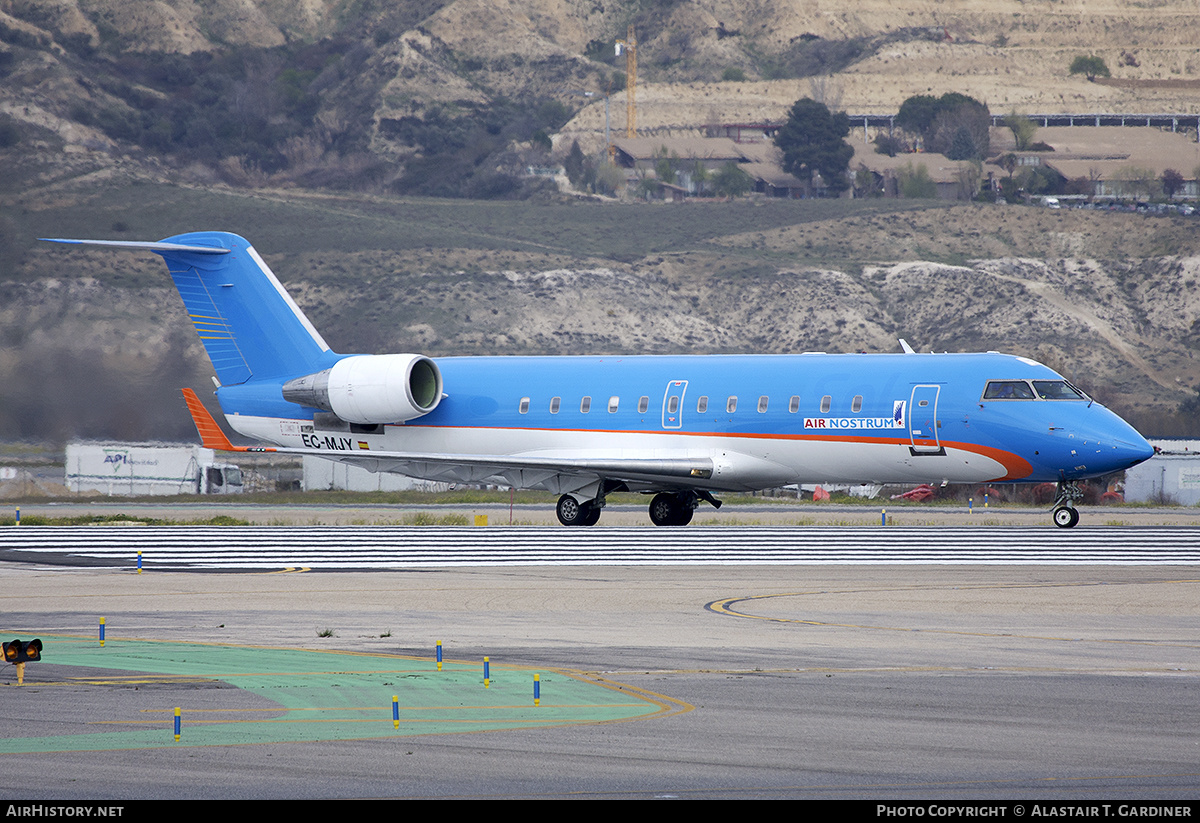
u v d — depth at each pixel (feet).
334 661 211.00
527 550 419.33
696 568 367.86
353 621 260.83
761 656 216.33
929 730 160.76
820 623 258.57
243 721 166.20
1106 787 135.74
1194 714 169.89
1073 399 455.63
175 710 157.38
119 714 170.19
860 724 164.04
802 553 409.49
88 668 204.95
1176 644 230.89
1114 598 298.97
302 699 180.04
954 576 345.51
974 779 138.72
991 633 244.42
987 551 414.21
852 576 345.92
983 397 460.96
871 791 134.10
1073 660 213.05
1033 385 458.91
